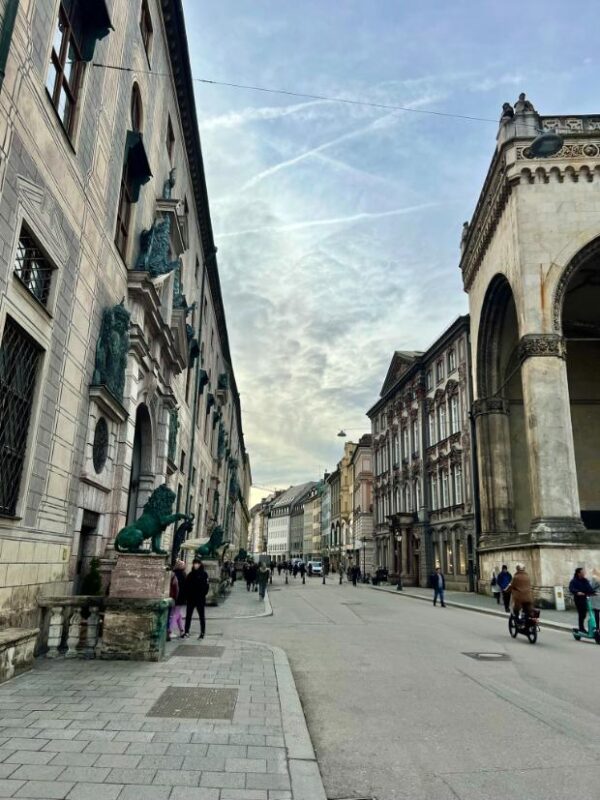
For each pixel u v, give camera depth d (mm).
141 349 14047
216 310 38156
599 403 35156
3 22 7020
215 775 4254
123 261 13453
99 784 3965
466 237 36250
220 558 28391
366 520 66375
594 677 9047
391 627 16047
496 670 9539
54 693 6477
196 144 22906
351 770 4824
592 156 26375
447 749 5387
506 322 32875
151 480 17078
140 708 5969
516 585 13797
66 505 10156
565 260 25453
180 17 17844
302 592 34312
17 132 7691
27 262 8641
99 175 11516
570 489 23078
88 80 10625
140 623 8898
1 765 4219
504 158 27453
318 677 8797
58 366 9594
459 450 37875
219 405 41750
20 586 8312
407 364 50219
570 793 4359
